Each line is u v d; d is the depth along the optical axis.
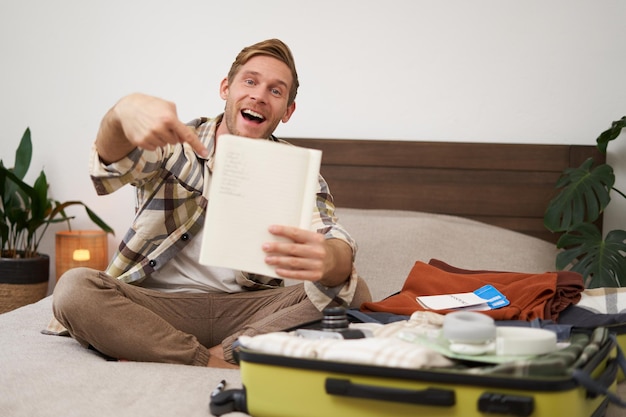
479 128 3.09
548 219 2.83
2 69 3.42
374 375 1.14
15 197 3.31
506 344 1.20
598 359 1.25
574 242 2.76
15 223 3.37
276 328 1.79
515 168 3.03
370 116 3.16
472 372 1.12
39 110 3.40
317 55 3.19
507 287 1.87
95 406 1.35
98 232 3.33
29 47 3.39
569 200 2.80
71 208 3.41
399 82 3.14
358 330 1.38
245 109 1.89
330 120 3.19
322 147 3.15
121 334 1.69
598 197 2.77
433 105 3.12
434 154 3.08
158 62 3.30
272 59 1.91
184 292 1.93
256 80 1.89
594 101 3.02
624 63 3.00
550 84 3.04
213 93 3.27
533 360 1.15
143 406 1.36
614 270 2.65
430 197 3.08
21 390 1.43
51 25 3.37
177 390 1.46
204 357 1.78
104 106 3.36
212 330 1.91
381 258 2.68
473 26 3.08
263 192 1.37
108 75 3.34
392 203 3.10
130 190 3.38
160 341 1.72
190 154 1.84
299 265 1.38
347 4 3.15
